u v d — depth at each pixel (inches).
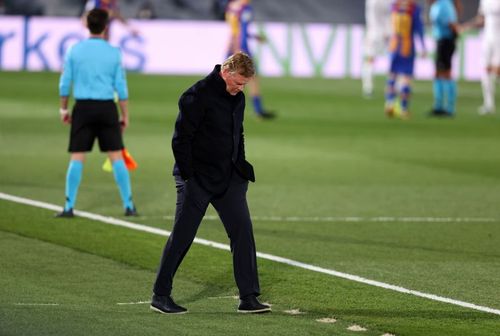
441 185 1987.0
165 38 4013.3
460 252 1427.2
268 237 1501.0
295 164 2203.5
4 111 2942.9
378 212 1711.4
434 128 2876.5
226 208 1088.2
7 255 1349.7
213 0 4347.9
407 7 3036.4
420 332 1034.1
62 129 2637.8
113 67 1587.1
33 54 3951.8
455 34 3137.3
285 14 4500.5
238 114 1075.9
